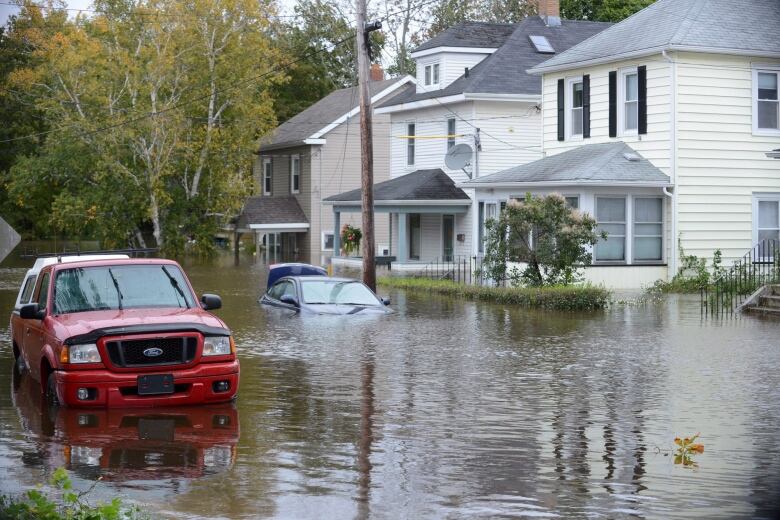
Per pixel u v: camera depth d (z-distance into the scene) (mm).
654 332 36031
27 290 27938
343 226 99500
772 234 57375
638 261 55125
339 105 101312
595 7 103500
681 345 32312
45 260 27906
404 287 58938
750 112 56281
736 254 56312
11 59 101938
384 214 95625
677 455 17250
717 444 18141
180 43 86688
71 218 88875
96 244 109750
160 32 85812
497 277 50906
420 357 29406
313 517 13625
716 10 56906
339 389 23812
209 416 20406
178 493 14758
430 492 14883
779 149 50469
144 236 111812
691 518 13688
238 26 89562
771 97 56812
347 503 14289
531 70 63344
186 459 16812
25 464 16500
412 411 21094
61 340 20984
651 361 28656
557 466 16469
